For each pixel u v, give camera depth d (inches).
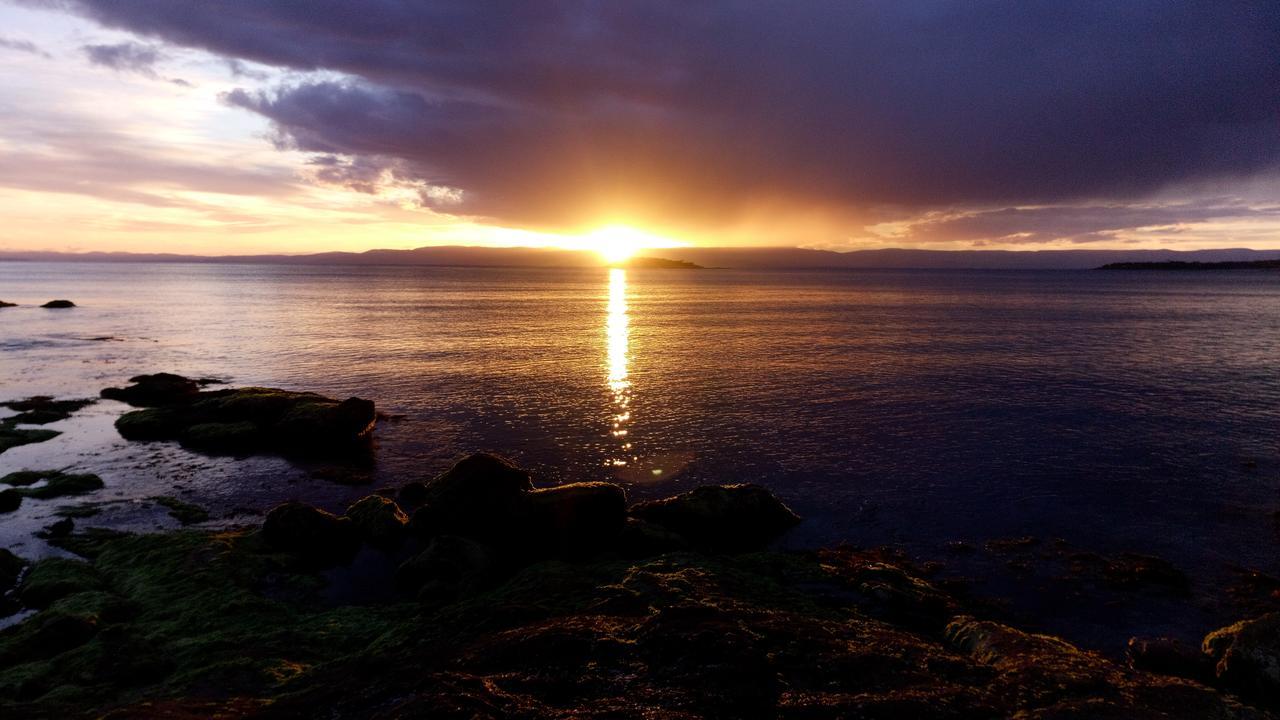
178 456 1391.5
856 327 3769.7
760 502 986.7
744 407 1731.1
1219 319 4212.6
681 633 532.4
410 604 736.3
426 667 520.7
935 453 1333.7
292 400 1611.7
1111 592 770.8
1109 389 1945.1
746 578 743.1
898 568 818.2
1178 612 725.9
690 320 4252.0
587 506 924.0
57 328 3587.6
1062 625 700.0
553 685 465.1
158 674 561.9
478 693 450.3
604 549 903.7
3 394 1985.7
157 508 1078.4
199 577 780.6
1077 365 2373.3
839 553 876.0
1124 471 1216.8
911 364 2404.0
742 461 1295.5
